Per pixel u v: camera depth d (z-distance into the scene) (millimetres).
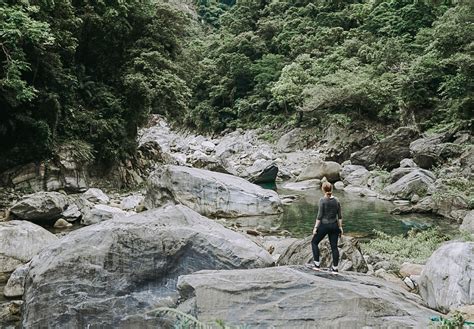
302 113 42500
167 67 25359
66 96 21625
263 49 54688
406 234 14234
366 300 6629
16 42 15391
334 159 33000
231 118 53344
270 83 48875
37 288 7516
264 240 13305
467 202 17047
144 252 8047
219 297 6773
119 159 24641
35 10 15609
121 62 25328
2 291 9203
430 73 32656
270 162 29016
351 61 40844
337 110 38750
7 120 19109
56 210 15117
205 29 78375
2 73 16828
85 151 21344
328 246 9133
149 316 7535
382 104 36344
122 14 23719
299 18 54031
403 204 19547
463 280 7168
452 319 6184
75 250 7859
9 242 10680
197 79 55594
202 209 17531
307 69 44812
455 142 27219
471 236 11023
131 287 7812
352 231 14984
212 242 8398
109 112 24141
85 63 24484
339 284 7090
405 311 6613
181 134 57344
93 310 7551
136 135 27344
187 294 7039
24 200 14867
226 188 17891
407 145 28234
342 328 6441
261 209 17953
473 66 26141
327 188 7965
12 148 19422
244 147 41656
